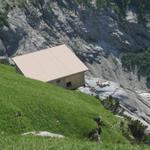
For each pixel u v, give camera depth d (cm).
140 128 9988
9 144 4722
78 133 8325
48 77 14825
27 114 8181
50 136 5591
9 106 8088
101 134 8762
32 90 9294
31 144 4703
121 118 10750
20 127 7712
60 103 9006
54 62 15450
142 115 18925
